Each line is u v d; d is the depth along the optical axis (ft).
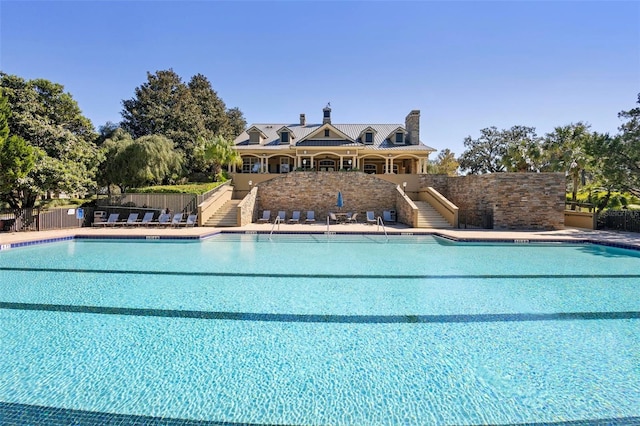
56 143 67.15
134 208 71.72
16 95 66.54
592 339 17.06
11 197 64.54
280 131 110.73
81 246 47.32
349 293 24.95
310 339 16.97
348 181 80.69
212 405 11.59
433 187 84.64
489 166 160.04
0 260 37.29
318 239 53.93
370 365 14.39
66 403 11.57
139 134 143.54
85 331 17.85
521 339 17.03
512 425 10.73
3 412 11.02
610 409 11.48
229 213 73.72
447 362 14.67
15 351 15.48
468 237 50.85
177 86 176.04
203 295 24.35
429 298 23.73
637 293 24.97
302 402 11.80
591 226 65.72
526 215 64.28
